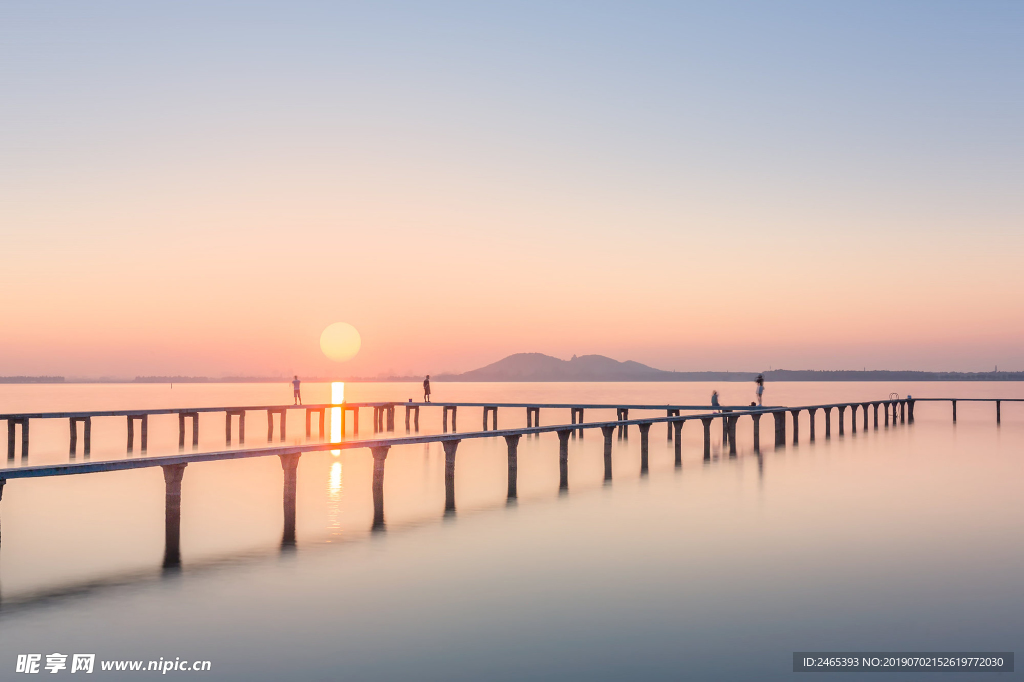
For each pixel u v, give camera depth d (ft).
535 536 68.33
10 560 60.54
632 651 42.32
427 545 64.85
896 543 65.87
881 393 637.71
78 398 432.66
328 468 116.88
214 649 42.55
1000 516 77.77
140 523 74.84
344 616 47.57
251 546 64.75
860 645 43.34
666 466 118.52
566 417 239.71
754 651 42.47
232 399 422.00
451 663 40.68
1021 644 43.45
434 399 469.16
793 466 118.42
